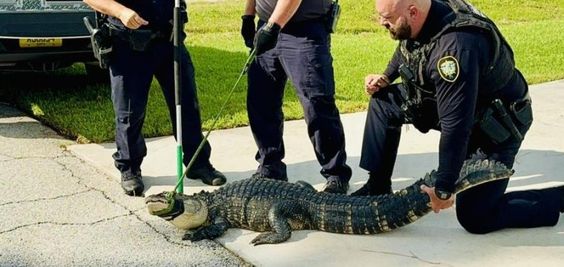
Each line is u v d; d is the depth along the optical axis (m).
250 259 3.73
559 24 11.91
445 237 3.95
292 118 6.30
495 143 3.87
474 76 3.44
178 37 4.35
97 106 6.61
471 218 3.90
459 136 3.49
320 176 4.92
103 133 5.74
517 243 3.87
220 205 4.06
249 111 4.62
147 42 4.42
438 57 3.48
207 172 4.79
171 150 5.43
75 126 5.93
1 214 4.26
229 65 8.52
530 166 5.08
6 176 4.87
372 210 3.90
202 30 10.96
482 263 3.66
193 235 3.97
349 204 3.96
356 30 11.45
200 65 8.48
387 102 4.18
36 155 5.32
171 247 3.90
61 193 4.61
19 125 6.10
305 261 3.69
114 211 4.36
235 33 10.81
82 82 7.58
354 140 5.73
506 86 3.74
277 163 4.70
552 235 3.96
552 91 7.25
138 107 4.55
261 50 4.13
